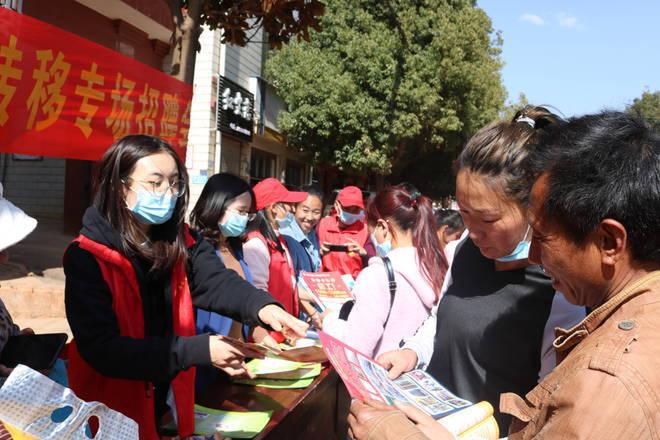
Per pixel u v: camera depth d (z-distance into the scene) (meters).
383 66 11.40
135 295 1.58
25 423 1.12
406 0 11.51
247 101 10.74
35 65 3.01
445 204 18.48
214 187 2.53
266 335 2.14
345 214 4.72
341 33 11.49
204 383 2.10
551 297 1.52
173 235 1.69
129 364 1.42
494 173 1.39
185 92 3.85
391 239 2.30
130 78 3.67
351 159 11.50
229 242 2.72
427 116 11.67
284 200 3.82
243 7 3.80
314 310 3.20
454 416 1.35
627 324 0.84
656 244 0.85
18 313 5.48
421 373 1.68
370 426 1.08
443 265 2.19
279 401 1.86
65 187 8.96
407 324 2.13
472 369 1.64
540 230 0.94
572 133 0.93
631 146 0.86
